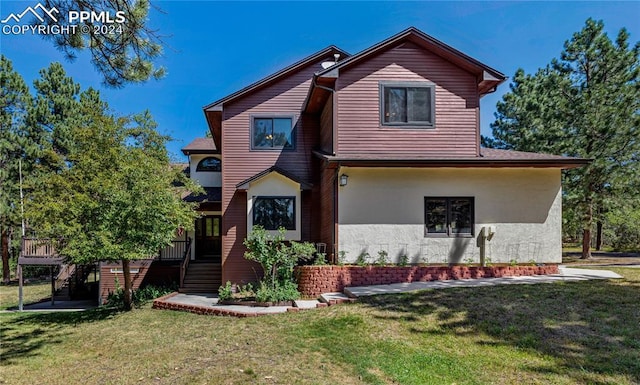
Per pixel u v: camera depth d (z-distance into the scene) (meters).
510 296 7.82
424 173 11.37
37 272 27.16
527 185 11.48
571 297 7.53
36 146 21.31
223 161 14.27
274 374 5.48
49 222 11.09
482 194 11.40
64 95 23.66
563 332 6.05
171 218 11.58
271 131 14.50
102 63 6.50
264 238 11.38
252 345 6.88
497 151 13.02
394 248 11.14
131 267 15.43
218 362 6.17
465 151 11.77
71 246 10.68
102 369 6.45
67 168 12.98
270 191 13.60
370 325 7.10
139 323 9.80
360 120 11.71
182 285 14.48
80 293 17.47
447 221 11.34
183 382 5.48
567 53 18.89
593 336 5.84
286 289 10.58
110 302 13.93
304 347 6.47
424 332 6.59
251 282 13.75
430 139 11.76
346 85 11.81
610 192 17.08
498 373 5.11
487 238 10.87
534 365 5.21
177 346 7.34
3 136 21.39
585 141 17.11
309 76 14.75
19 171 21.05
